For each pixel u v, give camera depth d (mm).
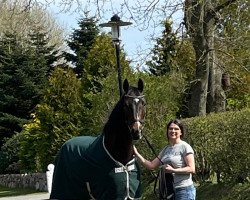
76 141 8789
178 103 21516
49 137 27219
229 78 22891
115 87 18750
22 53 39906
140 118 7988
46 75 41219
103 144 8180
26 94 39344
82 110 26594
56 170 8906
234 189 13094
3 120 38531
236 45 20344
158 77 18781
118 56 14305
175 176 8492
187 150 8508
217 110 20406
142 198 15539
